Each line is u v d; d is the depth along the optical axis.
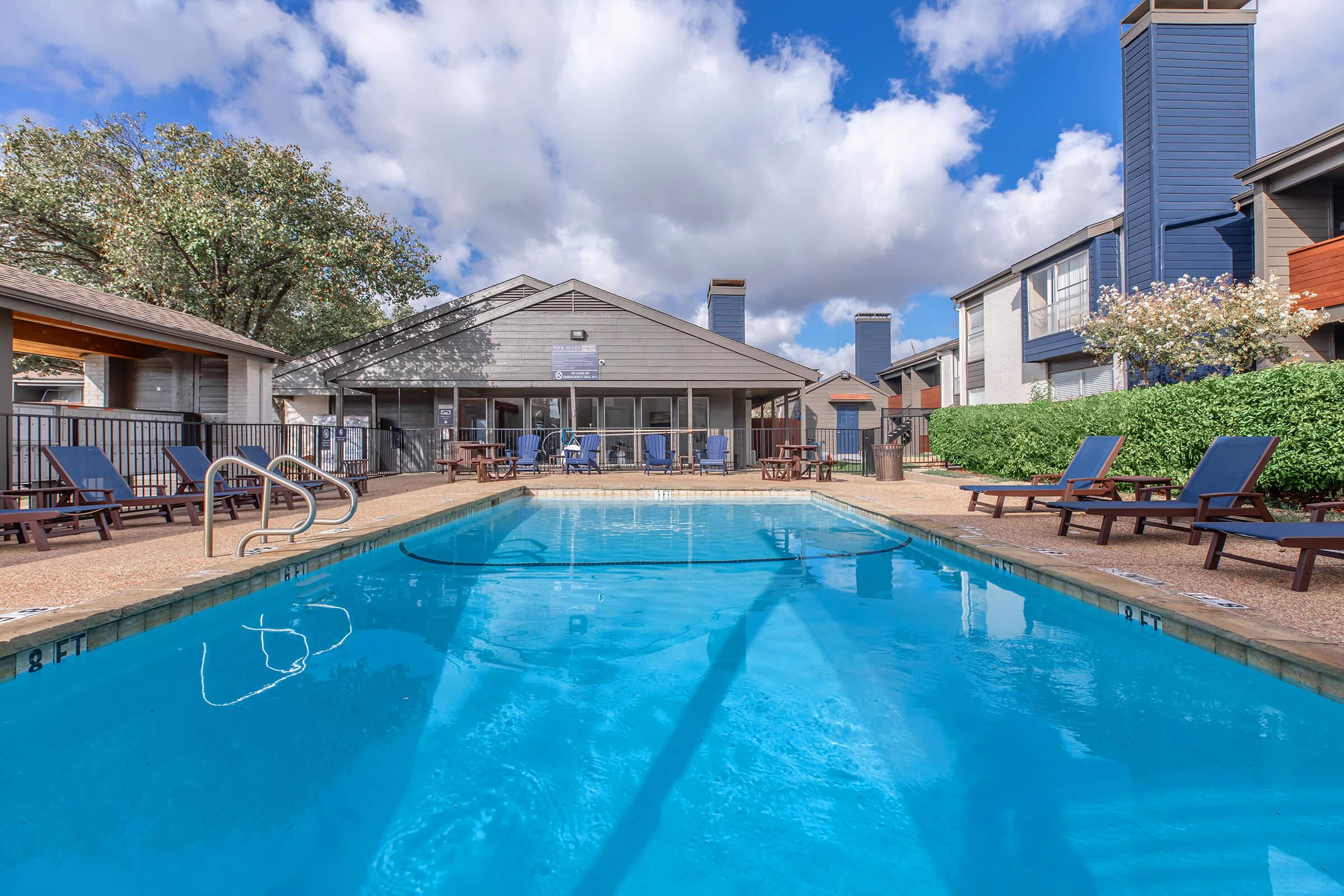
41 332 10.48
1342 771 1.85
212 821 1.66
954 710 2.29
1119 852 1.49
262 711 2.32
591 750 2.04
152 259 15.25
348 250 16.38
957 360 21.88
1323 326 10.02
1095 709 2.29
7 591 3.20
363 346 15.94
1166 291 10.66
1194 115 11.72
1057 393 15.83
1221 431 6.07
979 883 1.40
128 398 12.40
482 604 3.84
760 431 17.09
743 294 23.56
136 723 2.22
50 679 2.52
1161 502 4.86
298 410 17.52
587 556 5.37
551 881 1.43
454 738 2.12
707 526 7.13
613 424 16.83
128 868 1.46
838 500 8.38
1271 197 10.02
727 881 1.42
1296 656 2.23
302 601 3.92
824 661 2.81
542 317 15.52
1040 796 1.74
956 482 10.71
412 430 16.19
